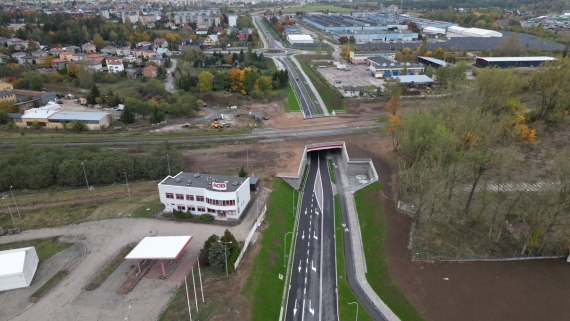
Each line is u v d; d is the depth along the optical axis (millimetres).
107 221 90375
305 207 106000
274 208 98062
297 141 136875
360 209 103938
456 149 89375
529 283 72000
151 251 72312
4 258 70938
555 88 127688
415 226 81500
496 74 124438
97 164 107062
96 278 71688
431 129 92875
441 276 74688
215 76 188875
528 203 79688
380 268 79500
